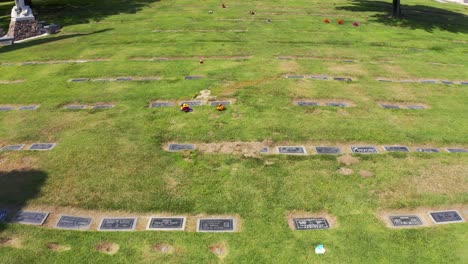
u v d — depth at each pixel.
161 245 4.64
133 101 8.62
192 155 6.50
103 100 8.71
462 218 5.16
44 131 7.29
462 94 9.45
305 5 21.62
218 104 8.47
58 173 5.98
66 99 8.80
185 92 9.13
